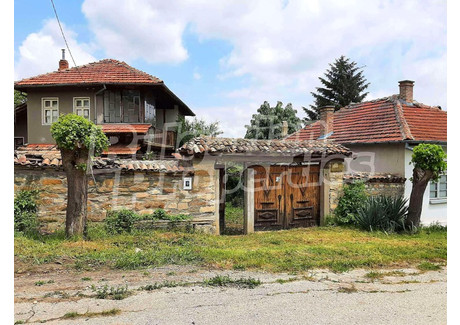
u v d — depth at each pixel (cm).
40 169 902
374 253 784
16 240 733
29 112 1789
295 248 815
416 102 1656
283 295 529
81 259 658
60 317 434
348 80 4038
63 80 1770
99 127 823
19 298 488
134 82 1705
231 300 504
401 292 554
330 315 462
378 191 1247
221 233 1082
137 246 767
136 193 960
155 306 474
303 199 1159
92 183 931
